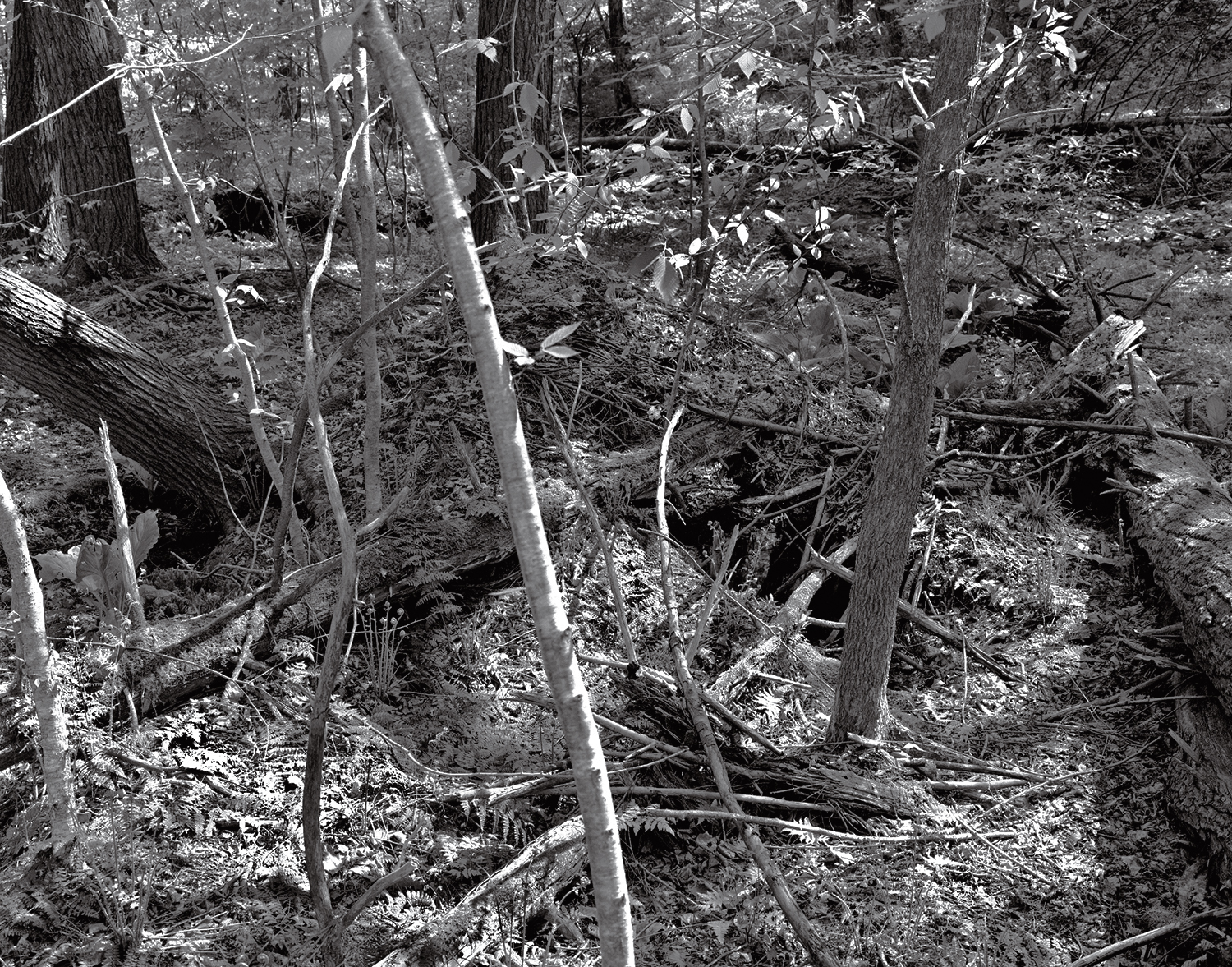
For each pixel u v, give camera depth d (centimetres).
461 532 423
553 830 305
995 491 516
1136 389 534
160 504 529
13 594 274
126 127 744
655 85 1016
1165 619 421
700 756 339
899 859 313
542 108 621
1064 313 688
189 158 549
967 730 382
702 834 323
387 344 573
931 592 461
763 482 513
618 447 501
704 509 488
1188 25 1000
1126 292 719
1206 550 394
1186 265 730
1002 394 587
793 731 381
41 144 882
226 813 307
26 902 272
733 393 543
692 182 575
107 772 312
